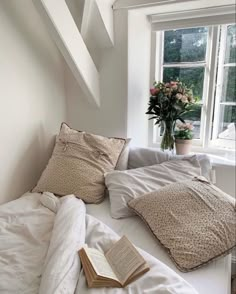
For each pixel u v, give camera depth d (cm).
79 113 210
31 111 175
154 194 128
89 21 173
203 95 200
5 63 151
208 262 100
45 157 193
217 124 200
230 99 192
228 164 170
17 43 158
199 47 195
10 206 142
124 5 171
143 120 216
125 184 144
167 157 167
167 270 90
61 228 109
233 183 171
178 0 159
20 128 167
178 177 148
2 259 101
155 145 222
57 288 80
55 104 199
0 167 156
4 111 154
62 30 153
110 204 145
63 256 93
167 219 115
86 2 160
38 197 155
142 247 111
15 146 165
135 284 85
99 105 199
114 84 190
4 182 159
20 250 108
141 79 203
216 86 193
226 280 94
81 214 123
